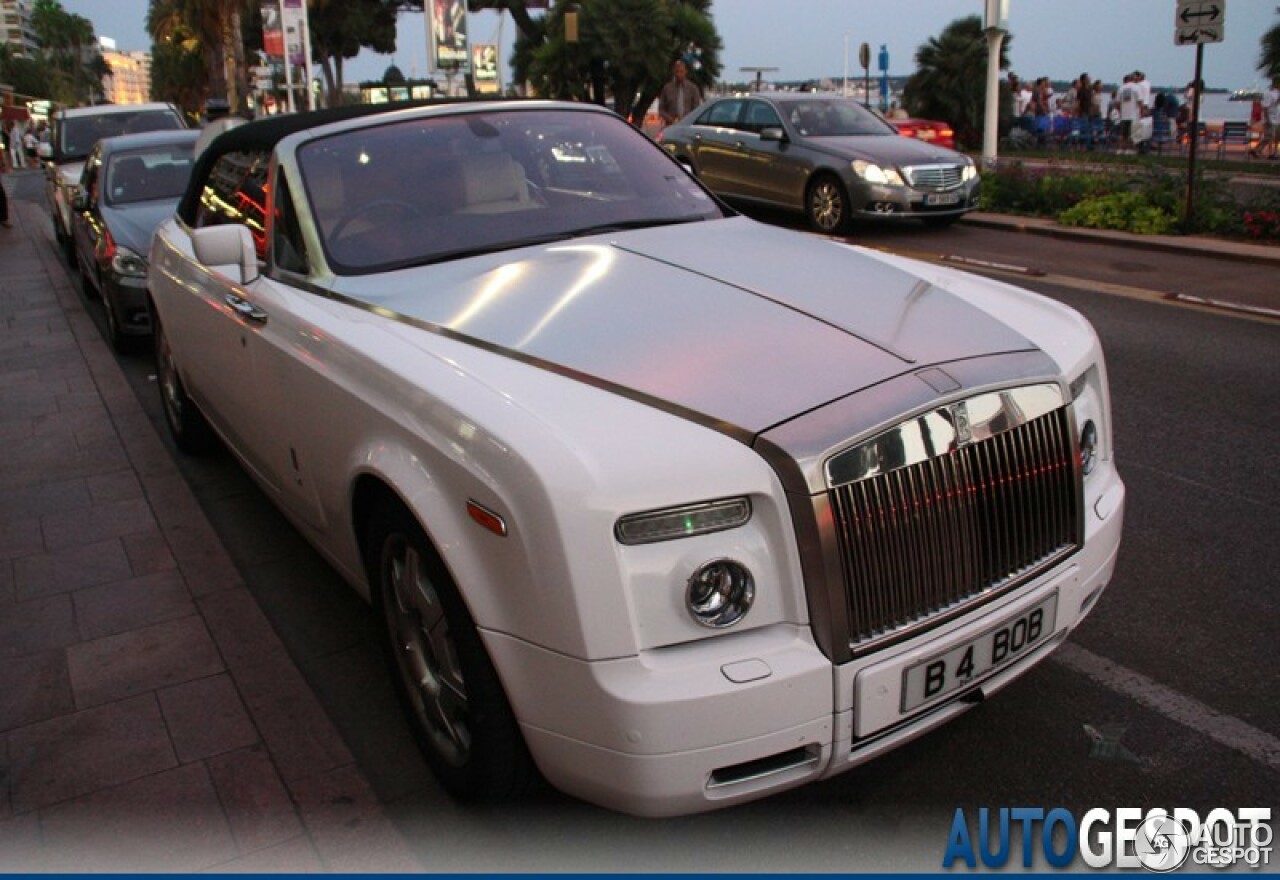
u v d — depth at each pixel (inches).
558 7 923.4
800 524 89.7
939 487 96.0
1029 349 109.3
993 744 120.8
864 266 133.5
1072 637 141.9
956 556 97.9
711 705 86.8
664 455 89.5
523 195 153.0
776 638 90.9
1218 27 432.1
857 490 91.6
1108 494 118.5
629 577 87.1
